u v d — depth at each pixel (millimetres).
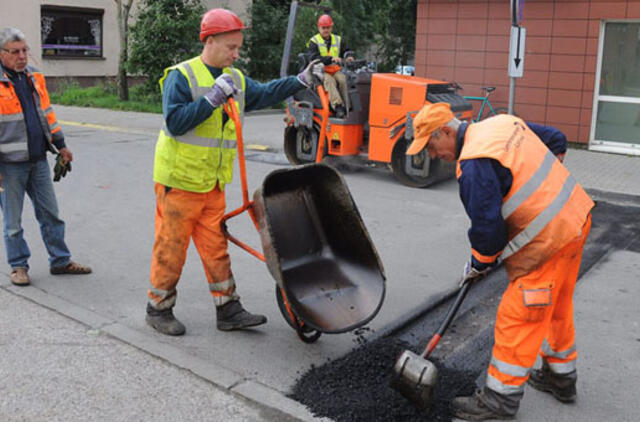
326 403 3402
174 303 4309
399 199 8102
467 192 3043
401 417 3281
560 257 3062
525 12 11531
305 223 4270
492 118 3240
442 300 4973
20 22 20375
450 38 12477
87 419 3248
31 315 4504
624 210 7836
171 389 3547
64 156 5219
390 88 8547
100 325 4336
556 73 11492
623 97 11047
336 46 9305
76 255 5879
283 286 3613
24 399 3416
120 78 19312
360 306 3887
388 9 23453
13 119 4777
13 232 5012
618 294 5121
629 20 10656
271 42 21562
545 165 3100
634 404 3490
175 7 18875
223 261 4227
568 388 3447
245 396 3475
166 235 4086
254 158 10789
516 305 3117
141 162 10336
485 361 3998
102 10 22266
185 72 3793
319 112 9391
